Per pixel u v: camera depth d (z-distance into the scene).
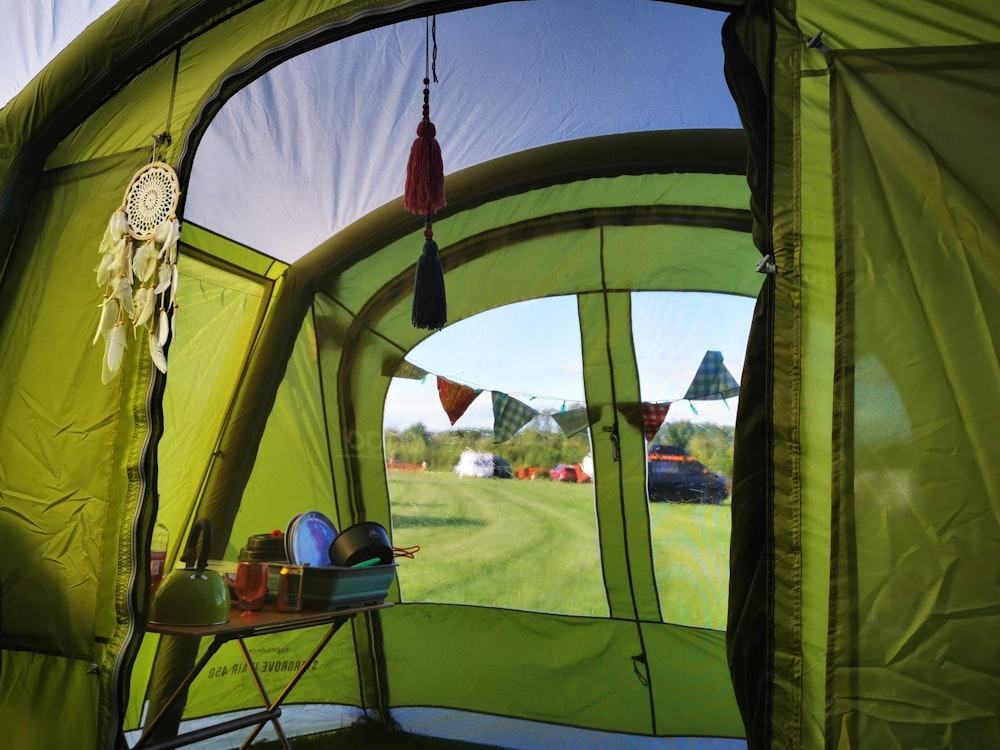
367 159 2.84
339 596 2.33
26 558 2.06
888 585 1.35
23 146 2.31
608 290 3.38
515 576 3.40
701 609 3.23
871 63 1.48
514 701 3.26
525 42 2.38
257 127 2.62
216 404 3.05
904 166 1.44
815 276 1.46
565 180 3.03
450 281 3.41
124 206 2.09
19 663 2.02
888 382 1.39
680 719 3.10
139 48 2.17
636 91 2.61
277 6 2.07
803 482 1.43
